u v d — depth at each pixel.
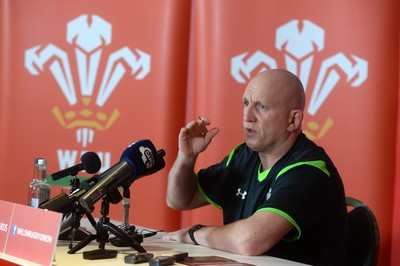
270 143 4.40
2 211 3.42
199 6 6.82
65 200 3.50
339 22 6.47
